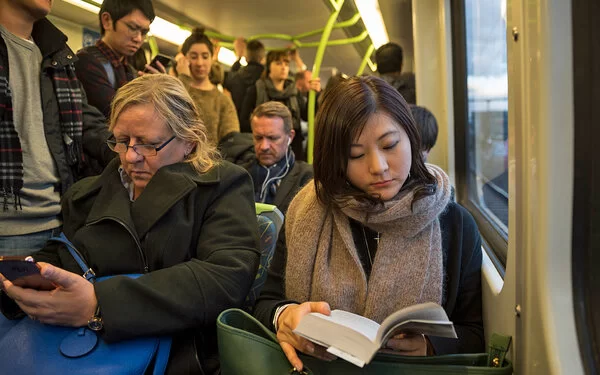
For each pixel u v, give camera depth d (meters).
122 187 1.53
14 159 1.75
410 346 1.13
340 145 1.12
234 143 3.32
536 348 1.00
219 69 4.61
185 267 1.35
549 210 0.95
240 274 1.38
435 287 1.20
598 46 0.90
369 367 1.03
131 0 2.43
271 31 5.51
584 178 0.93
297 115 4.57
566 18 0.90
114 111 1.47
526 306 1.05
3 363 1.19
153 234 1.43
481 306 1.32
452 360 1.05
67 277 1.22
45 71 1.91
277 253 1.46
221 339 1.12
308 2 4.31
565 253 0.96
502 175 2.53
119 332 1.23
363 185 1.15
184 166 1.51
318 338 0.96
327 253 1.28
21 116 1.82
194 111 1.55
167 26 4.97
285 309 1.21
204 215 1.50
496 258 1.70
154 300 1.27
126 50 2.54
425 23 3.43
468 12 3.09
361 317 1.09
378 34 5.64
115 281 1.28
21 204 1.79
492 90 2.70
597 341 0.94
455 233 1.28
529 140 1.00
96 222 1.46
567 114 0.92
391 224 1.20
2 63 1.75
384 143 1.11
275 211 1.74
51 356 1.20
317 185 1.22
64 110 1.94
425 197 1.14
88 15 3.84
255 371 1.08
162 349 1.28
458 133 3.28
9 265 1.18
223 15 4.76
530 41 0.97
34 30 1.92
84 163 2.06
